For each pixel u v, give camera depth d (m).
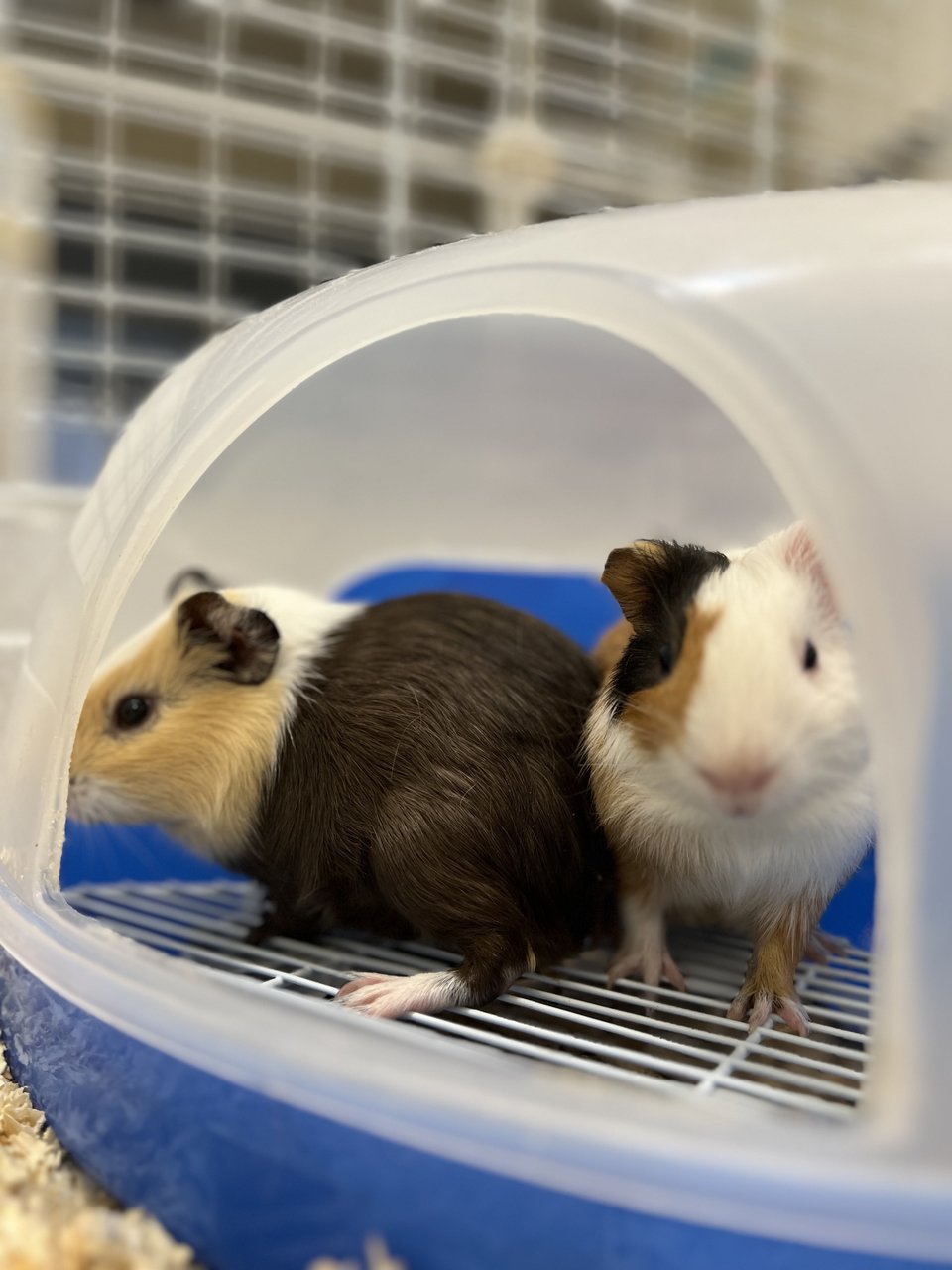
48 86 0.46
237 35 0.52
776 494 0.45
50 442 0.50
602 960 0.31
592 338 0.49
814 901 0.26
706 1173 0.16
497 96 0.56
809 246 0.19
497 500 0.52
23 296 0.50
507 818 0.28
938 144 0.55
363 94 0.55
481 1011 0.27
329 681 0.30
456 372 0.51
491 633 0.31
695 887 0.27
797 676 0.22
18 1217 0.21
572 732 0.29
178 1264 0.20
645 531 0.49
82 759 0.31
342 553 0.51
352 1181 0.19
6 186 0.48
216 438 0.26
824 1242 0.16
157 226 0.52
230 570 0.48
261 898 0.37
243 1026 0.20
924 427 0.17
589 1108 0.17
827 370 0.18
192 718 0.31
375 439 0.51
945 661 0.17
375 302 0.24
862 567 0.17
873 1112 0.17
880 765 0.17
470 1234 0.18
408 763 0.28
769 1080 0.24
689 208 0.22
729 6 0.55
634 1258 0.17
